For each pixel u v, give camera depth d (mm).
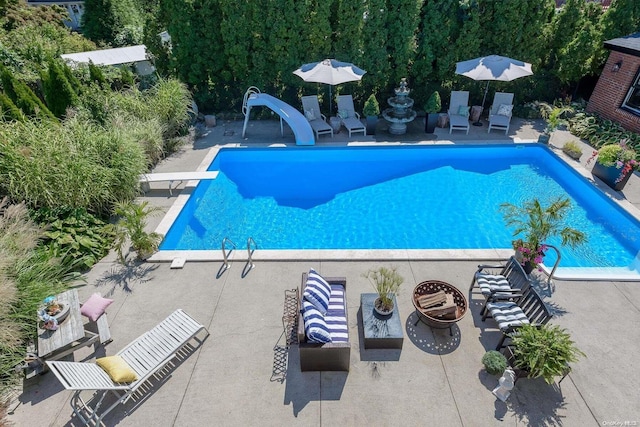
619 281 7336
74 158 8930
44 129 9359
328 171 12562
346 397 5379
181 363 5898
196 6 13648
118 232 7945
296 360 5918
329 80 12219
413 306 6816
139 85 15117
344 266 7738
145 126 11641
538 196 10938
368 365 5809
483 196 11062
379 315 6191
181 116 13336
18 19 22609
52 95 11617
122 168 9594
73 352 6039
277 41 13938
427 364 5812
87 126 10500
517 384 5496
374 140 13367
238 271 7656
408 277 7438
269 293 7117
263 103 13094
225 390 5508
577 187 11125
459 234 9648
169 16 13914
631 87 12781
